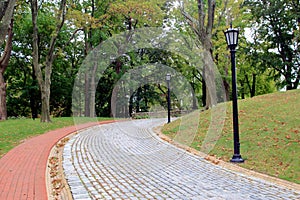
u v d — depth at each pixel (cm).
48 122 1831
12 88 2906
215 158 854
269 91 3525
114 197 528
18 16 2147
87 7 2394
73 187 582
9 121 1962
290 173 675
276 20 2441
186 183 622
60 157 848
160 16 1936
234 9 1792
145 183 618
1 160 802
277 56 2497
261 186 604
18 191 538
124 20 2361
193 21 1616
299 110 1128
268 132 977
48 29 2594
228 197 532
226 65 2388
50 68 1877
